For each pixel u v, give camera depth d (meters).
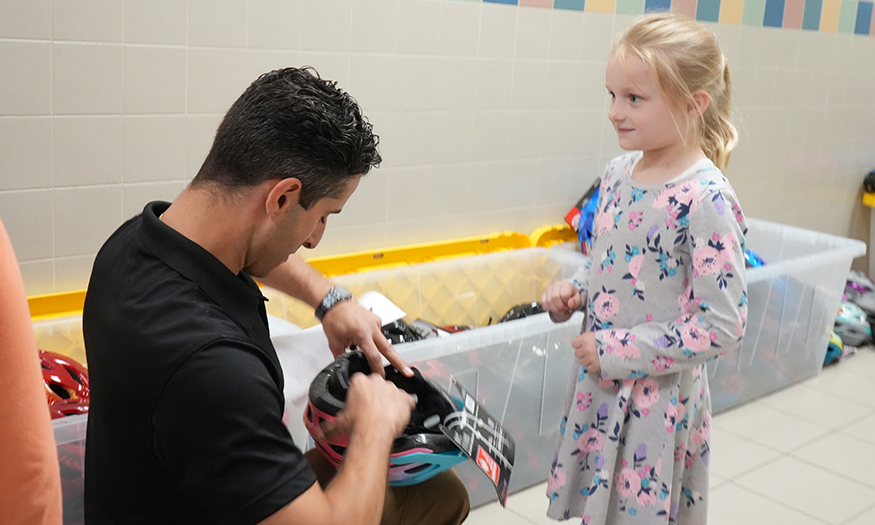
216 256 0.98
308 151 0.93
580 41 2.97
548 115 2.97
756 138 3.74
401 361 1.34
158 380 0.88
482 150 2.81
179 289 0.93
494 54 2.75
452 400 1.27
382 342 1.34
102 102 2.03
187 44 2.12
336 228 2.53
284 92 0.94
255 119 0.93
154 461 0.93
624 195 1.58
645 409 1.56
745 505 2.30
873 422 2.86
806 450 2.64
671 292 1.52
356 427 1.01
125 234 1.04
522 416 2.23
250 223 0.97
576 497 1.69
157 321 0.91
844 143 4.23
